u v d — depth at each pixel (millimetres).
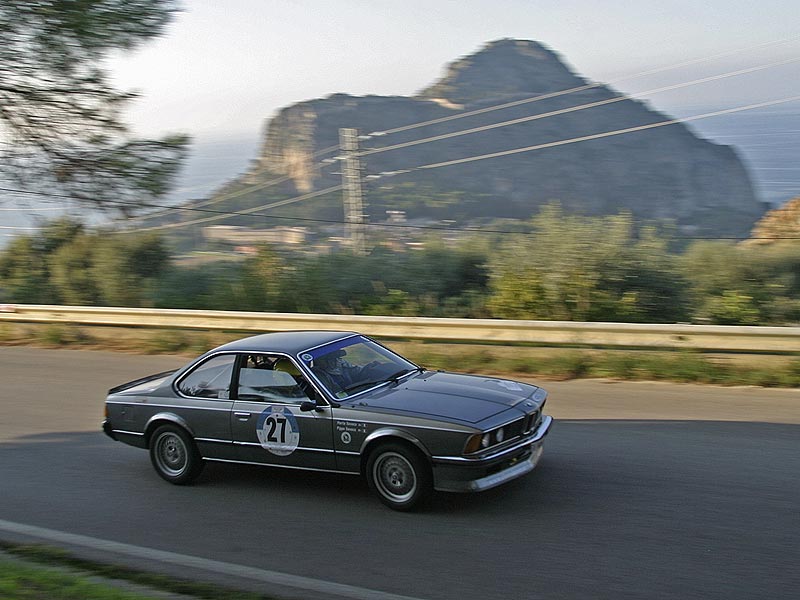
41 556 6258
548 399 10828
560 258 17922
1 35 8148
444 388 7246
